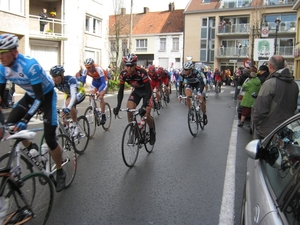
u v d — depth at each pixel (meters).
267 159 2.59
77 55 23.67
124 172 4.92
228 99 18.88
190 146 6.66
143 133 5.62
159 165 5.32
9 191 2.70
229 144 6.88
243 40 42.12
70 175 4.36
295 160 2.12
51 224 3.24
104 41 27.77
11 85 11.86
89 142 6.85
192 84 8.04
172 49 45.41
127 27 48.31
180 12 47.59
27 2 18.52
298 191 1.71
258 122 4.08
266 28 18.97
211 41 43.50
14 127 3.01
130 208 3.65
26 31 18.59
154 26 47.00
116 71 23.88
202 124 8.57
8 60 3.20
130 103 5.62
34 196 3.01
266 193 2.03
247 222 2.10
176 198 3.95
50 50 21.47
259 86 8.60
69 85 5.15
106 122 8.16
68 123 5.44
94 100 7.37
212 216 3.48
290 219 1.62
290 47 38.47
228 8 41.41
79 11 23.58
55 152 3.77
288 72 4.04
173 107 13.74
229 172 4.98
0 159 2.93
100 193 4.07
